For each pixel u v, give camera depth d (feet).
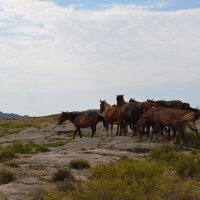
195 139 74.54
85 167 52.65
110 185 34.45
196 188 40.57
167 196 35.88
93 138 92.02
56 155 65.92
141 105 89.97
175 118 74.33
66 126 134.31
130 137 90.17
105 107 111.55
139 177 40.27
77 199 33.99
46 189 39.73
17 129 171.63
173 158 58.44
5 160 62.18
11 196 37.22
